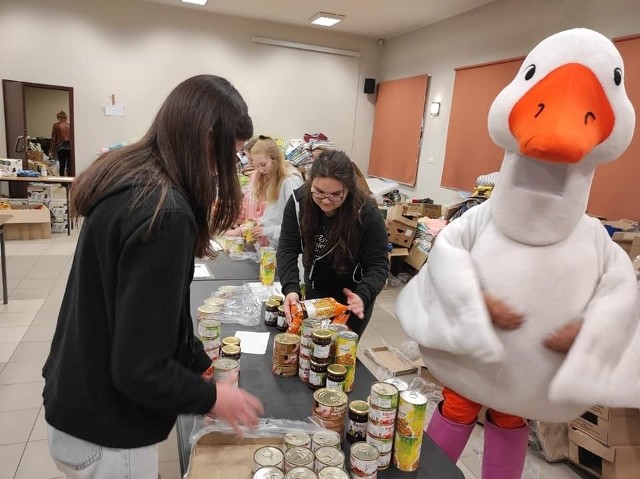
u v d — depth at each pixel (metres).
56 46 6.25
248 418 0.92
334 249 1.79
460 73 5.56
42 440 2.07
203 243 0.89
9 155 6.31
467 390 1.31
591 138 1.02
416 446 1.03
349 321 1.82
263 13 6.52
